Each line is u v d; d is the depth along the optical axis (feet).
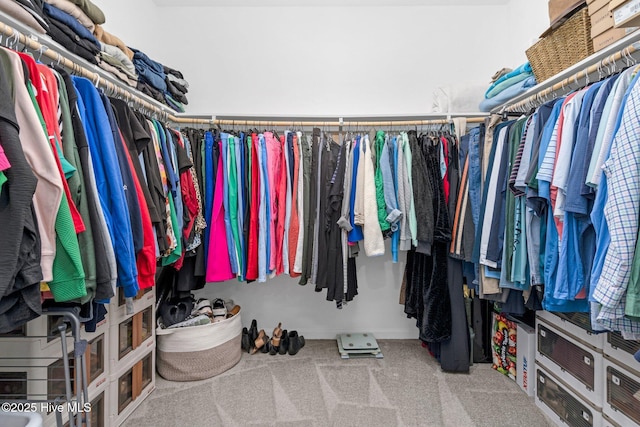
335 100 7.57
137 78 5.19
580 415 4.24
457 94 6.67
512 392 5.41
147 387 5.29
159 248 3.99
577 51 4.10
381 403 5.10
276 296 7.69
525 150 3.92
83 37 3.94
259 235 5.67
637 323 2.78
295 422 4.66
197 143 5.72
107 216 3.03
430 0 7.37
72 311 2.75
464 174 5.45
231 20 7.53
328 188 5.80
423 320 6.02
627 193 2.52
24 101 2.31
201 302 6.64
